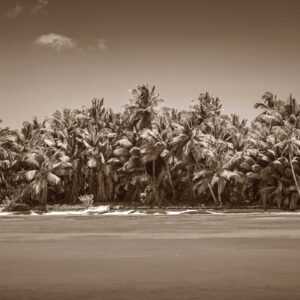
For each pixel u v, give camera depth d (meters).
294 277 25.14
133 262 30.94
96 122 92.62
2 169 90.06
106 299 20.81
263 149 81.31
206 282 24.06
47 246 40.38
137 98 89.75
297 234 47.47
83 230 54.94
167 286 23.25
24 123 94.50
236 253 34.50
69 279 25.39
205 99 89.06
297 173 79.38
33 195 86.25
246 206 83.69
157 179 86.19
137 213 83.75
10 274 27.06
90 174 89.25
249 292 21.67
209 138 83.38
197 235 47.56
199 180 84.62
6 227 60.47
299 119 83.12
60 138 91.25
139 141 86.69
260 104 86.50
